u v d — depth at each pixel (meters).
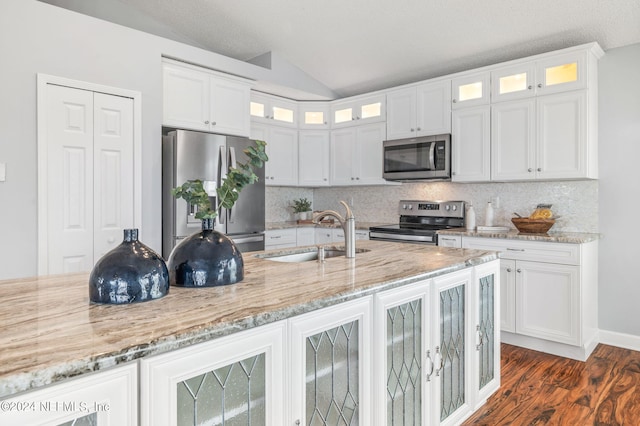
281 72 4.27
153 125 3.21
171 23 3.77
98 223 2.93
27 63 2.62
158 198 3.24
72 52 2.81
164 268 1.24
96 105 2.92
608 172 3.29
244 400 1.06
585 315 2.99
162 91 3.29
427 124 4.00
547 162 3.25
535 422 2.12
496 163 3.53
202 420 0.96
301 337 1.19
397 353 1.59
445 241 3.66
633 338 3.20
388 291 1.52
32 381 0.69
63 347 0.80
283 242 4.55
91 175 2.90
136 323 0.96
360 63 4.25
